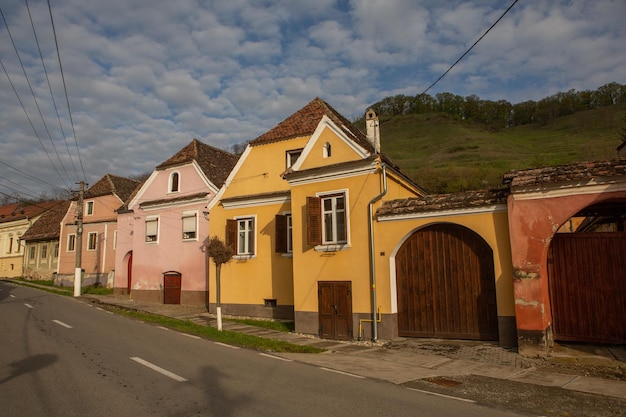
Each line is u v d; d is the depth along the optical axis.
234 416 6.24
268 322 18.36
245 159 21.03
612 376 9.47
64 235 40.72
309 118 20.25
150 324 16.55
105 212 36.72
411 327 14.29
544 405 7.45
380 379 9.05
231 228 20.22
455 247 13.83
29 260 48.09
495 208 12.70
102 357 10.05
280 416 6.31
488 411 7.01
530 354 11.27
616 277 11.84
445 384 8.83
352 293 14.96
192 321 18.53
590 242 12.20
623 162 10.94
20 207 58.00
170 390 7.48
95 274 36.47
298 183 16.81
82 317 17.64
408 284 14.49
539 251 11.52
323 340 14.81
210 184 24.42
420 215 13.93
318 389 7.95
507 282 12.34
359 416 6.46
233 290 20.12
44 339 12.24
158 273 26.23
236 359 10.49
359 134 18.28
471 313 13.39
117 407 6.54
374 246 14.73
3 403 6.69
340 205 15.87
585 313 12.03
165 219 26.39
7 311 18.75
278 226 18.94
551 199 11.55
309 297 15.95
